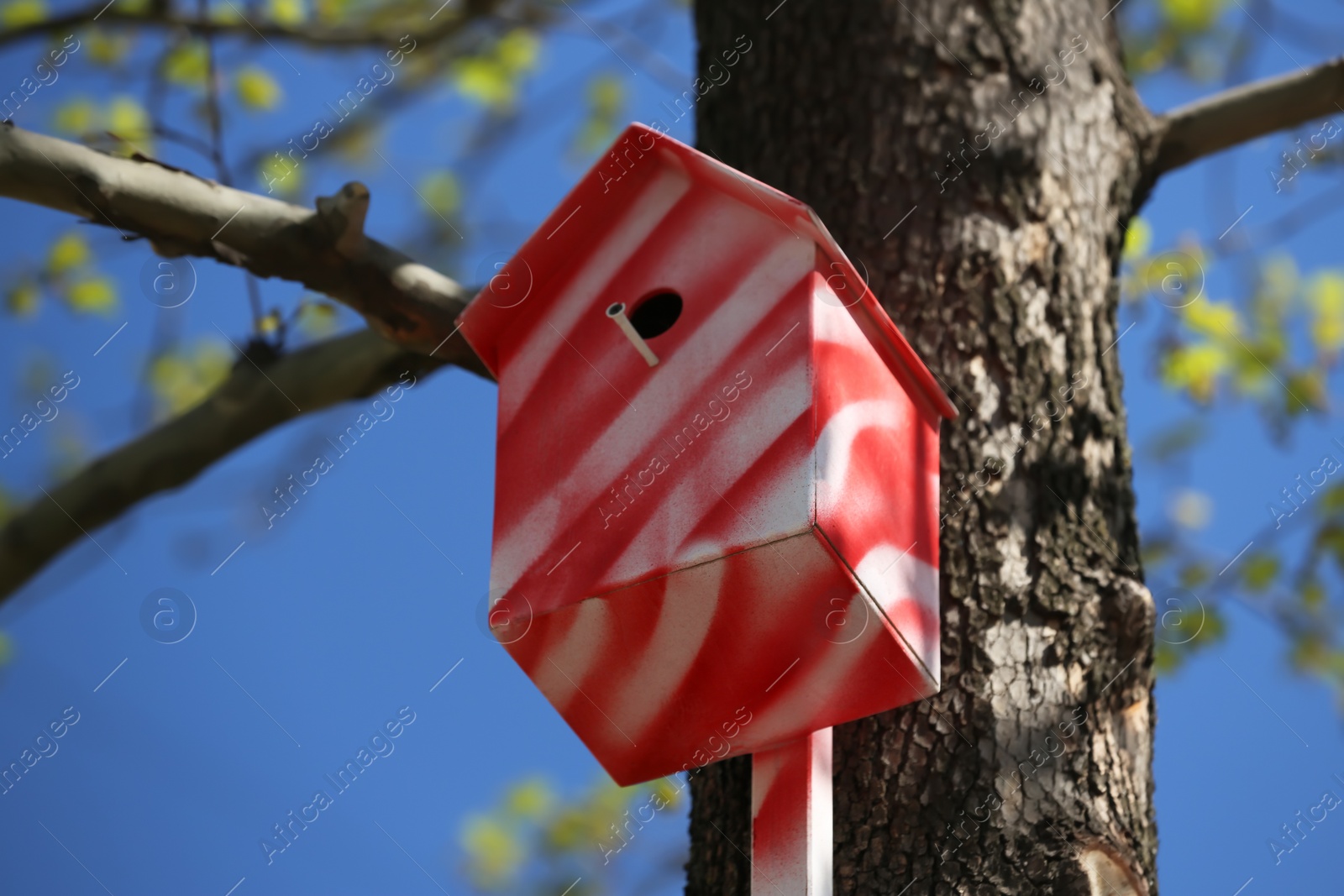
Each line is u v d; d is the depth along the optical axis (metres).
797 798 3.16
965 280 3.78
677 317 3.42
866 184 3.95
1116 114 4.31
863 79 4.11
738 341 3.17
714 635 3.13
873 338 3.32
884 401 3.31
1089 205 4.06
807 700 3.21
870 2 4.22
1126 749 3.43
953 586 3.44
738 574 2.99
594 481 3.24
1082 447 3.69
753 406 3.08
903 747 3.30
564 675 3.34
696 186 3.41
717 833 3.48
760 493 2.98
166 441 4.71
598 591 3.10
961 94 4.05
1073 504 3.60
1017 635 3.42
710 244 3.34
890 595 3.10
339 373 4.61
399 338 4.07
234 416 4.67
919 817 3.22
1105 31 4.47
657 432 3.19
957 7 4.19
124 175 3.67
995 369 3.69
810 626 3.05
